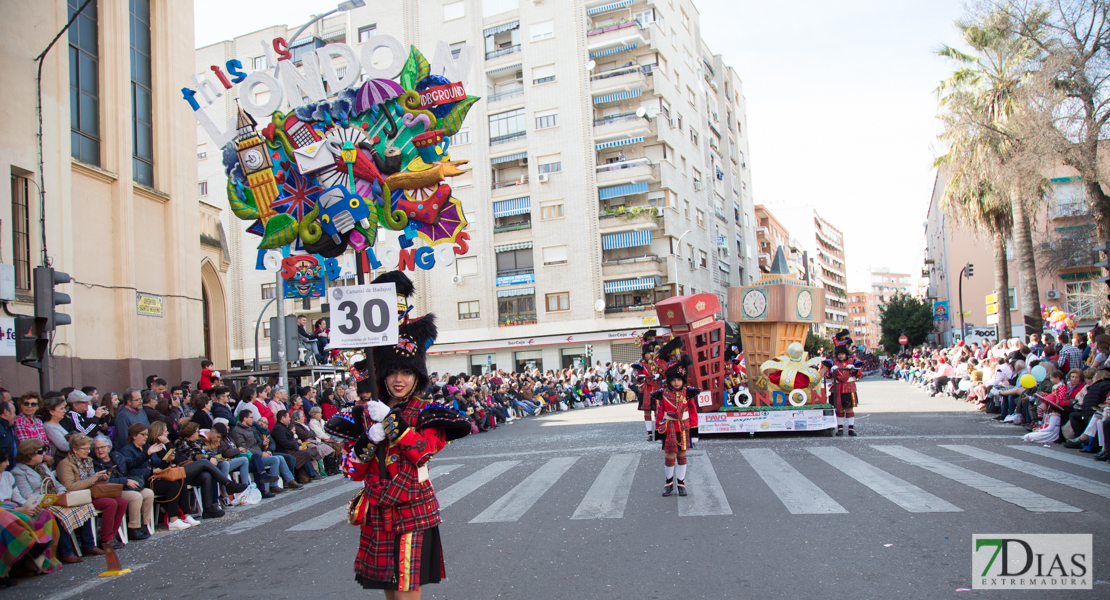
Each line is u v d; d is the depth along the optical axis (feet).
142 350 54.49
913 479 29.43
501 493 31.73
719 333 51.08
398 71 39.96
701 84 186.09
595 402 114.73
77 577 22.75
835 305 408.26
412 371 14.16
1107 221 71.41
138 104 57.11
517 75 153.48
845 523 22.48
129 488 28.89
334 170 39.68
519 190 149.07
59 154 47.32
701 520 24.06
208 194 157.17
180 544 26.99
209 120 40.63
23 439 28.04
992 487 27.02
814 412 48.37
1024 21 72.49
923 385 101.19
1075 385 39.68
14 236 44.06
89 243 50.62
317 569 21.17
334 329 14.42
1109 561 17.72
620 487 31.30
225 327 76.13
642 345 53.11
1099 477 28.73
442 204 40.52
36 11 46.32
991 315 98.94
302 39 154.10
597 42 147.64
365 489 13.50
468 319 150.20
